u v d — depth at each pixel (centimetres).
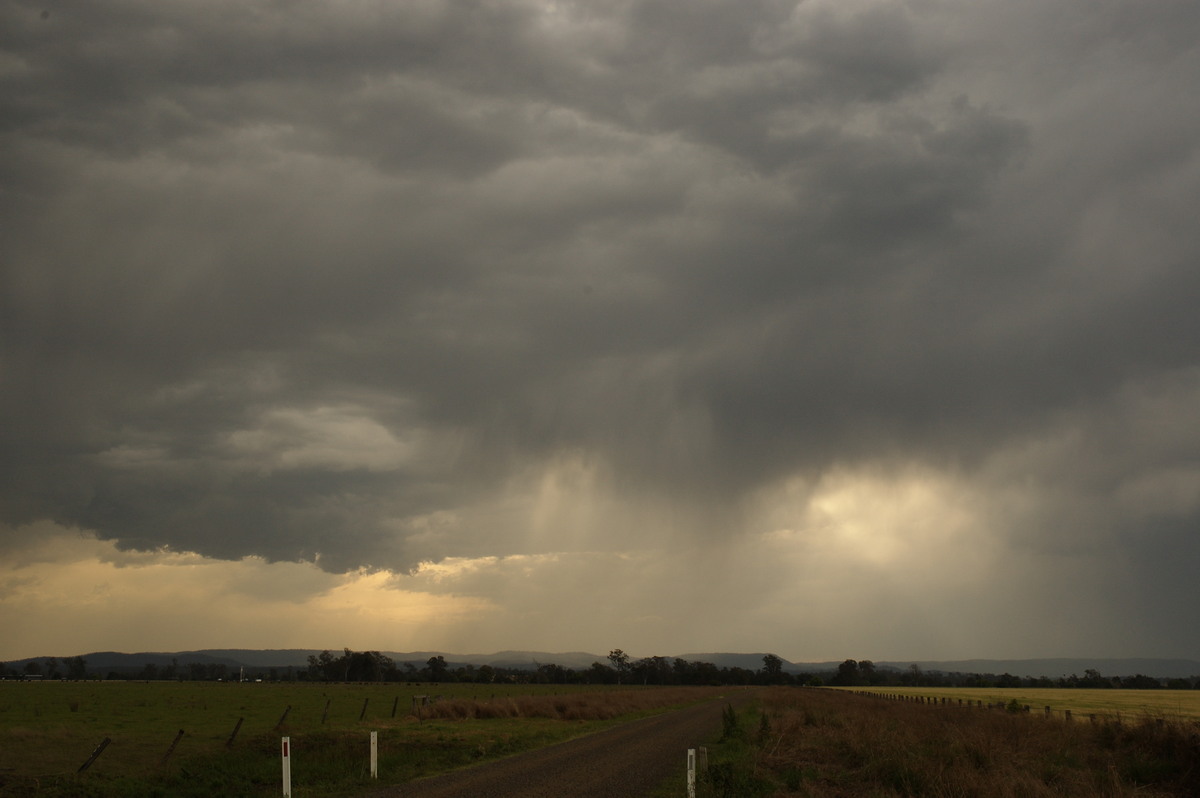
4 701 6575
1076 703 8069
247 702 7081
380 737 3294
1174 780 2262
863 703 7181
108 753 2686
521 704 5406
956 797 1891
